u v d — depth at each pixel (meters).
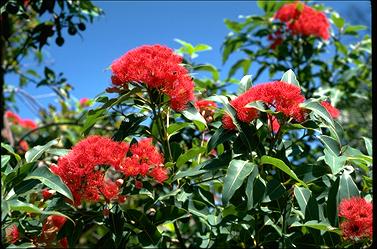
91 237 4.41
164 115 2.86
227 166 2.40
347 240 2.23
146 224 2.54
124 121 2.71
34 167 2.18
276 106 2.33
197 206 2.70
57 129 6.44
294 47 5.12
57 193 2.35
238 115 2.37
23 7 3.96
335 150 2.36
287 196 2.46
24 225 2.41
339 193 2.27
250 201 2.23
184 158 2.63
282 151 2.48
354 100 5.25
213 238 2.82
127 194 2.42
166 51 2.56
